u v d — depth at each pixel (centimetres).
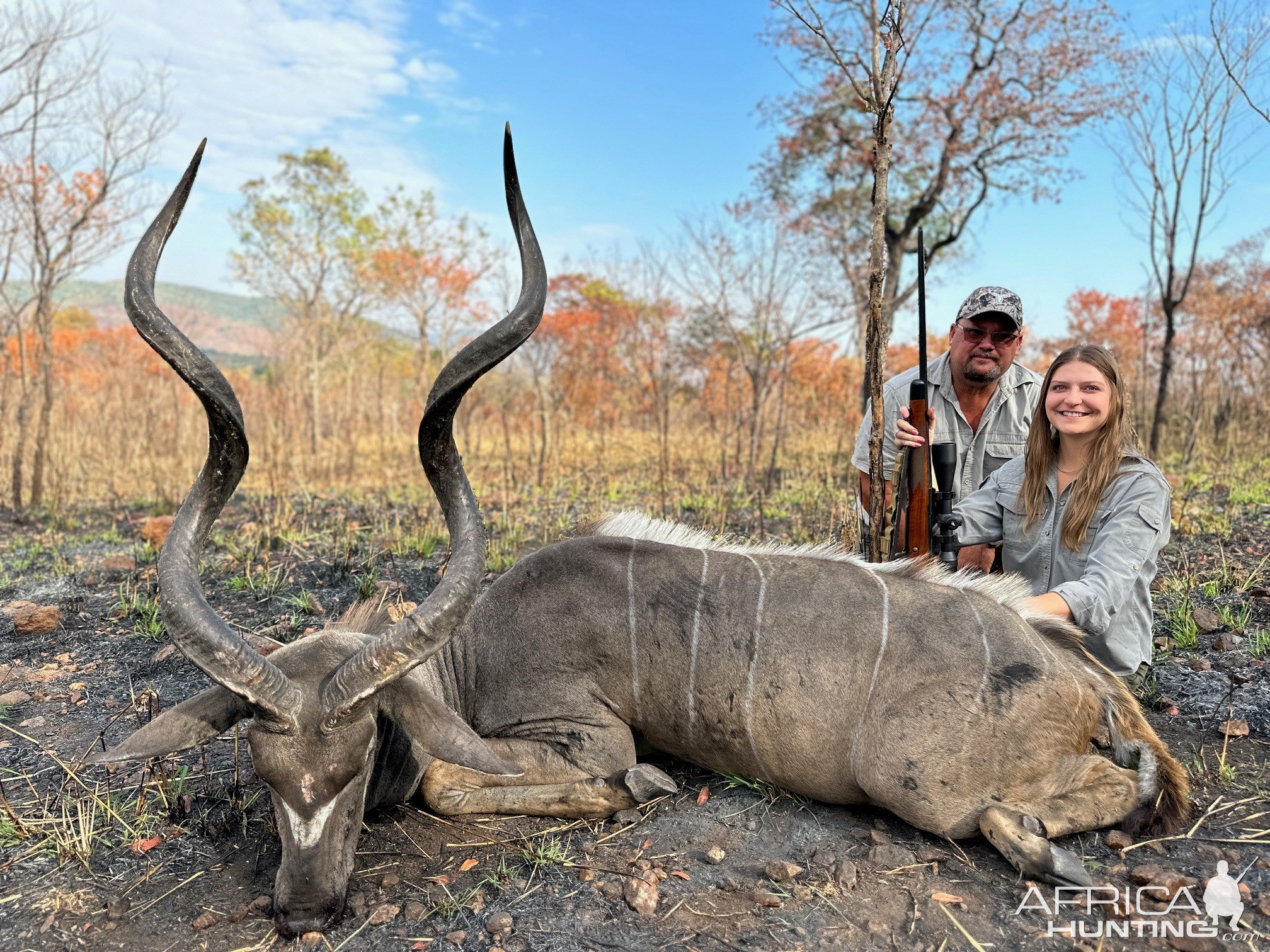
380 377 1698
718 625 322
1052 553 371
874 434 396
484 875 288
